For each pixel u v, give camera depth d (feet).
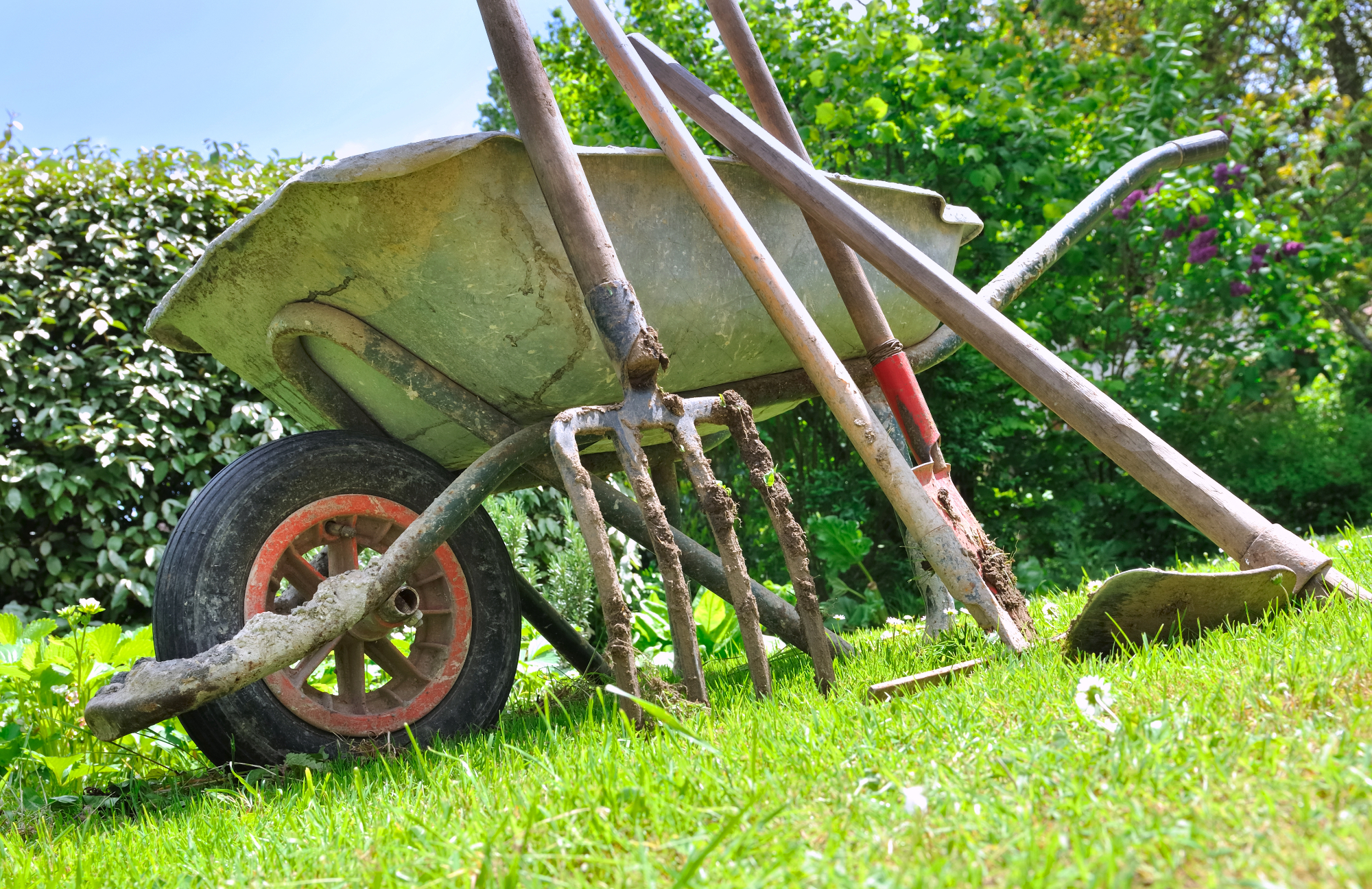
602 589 4.85
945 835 2.58
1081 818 2.54
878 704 4.52
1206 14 33.86
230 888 3.14
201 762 7.07
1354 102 34.04
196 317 6.77
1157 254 18.93
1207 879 2.12
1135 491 18.45
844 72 17.53
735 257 6.14
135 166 13.05
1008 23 20.39
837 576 16.11
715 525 5.42
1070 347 20.70
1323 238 21.01
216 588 5.53
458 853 2.84
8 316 11.91
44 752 6.69
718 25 8.02
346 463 6.17
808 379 7.52
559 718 6.63
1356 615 4.56
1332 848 2.14
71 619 7.66
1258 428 20.30
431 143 5.45
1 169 12.17
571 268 5.80
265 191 13.55
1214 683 3.70
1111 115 20.13
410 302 6.01
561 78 22.79
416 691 6.29
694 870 2.39
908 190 7.45
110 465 11.85
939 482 6.75
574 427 5.23
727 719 4.59
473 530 6.60
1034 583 16.72
